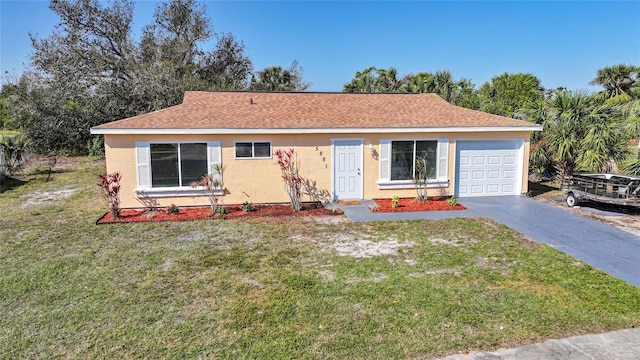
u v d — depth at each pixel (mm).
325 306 6371
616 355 5152
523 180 14969
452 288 7008
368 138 13891
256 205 13398
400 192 14375
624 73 27719
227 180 13227
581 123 15008
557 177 17656
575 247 9188
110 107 27250
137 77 27203
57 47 27156
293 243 9555
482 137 14531
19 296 6762
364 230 10609
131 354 5145
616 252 8852
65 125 27281
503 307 6344
